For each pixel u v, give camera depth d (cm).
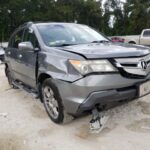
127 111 426
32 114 452
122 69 333
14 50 546
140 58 351
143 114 411
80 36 466
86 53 337
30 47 434
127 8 3625
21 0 3106
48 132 376
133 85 346
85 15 3634
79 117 411
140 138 338
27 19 3161
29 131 386
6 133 385
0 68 1057
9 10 3094
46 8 3347
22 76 514
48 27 470
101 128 370
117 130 364
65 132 371
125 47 383
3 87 668
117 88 334
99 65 326
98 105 339
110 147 322
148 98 480
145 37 1688
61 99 360
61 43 429
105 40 480
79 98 332
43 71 394
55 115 394
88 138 349
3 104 525
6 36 3092
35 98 498
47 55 391
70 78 336
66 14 3353
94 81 323
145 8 3203
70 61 343
